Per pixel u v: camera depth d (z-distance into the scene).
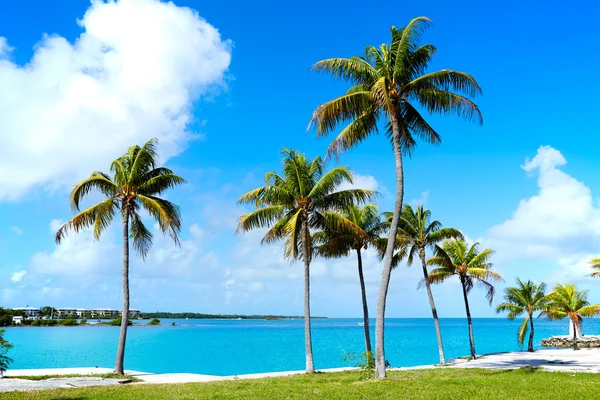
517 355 40.47
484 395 15.17
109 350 55.16
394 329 152.38
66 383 20.00
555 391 16.08
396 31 19.97
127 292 25.66
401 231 32.88
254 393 16.08
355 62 19.91
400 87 20.31
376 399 14.58
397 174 19.92
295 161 26.67
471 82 19.50
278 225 26.91
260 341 77.75
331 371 27.05
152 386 18.89
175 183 27.16
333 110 19.94
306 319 26.19
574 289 49.31
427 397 14.77
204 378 24.19
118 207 26.28
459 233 34.03
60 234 24.64
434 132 21.95
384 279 19.56
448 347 64.00
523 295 47.34
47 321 126.50
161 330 120.12
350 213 30.42
